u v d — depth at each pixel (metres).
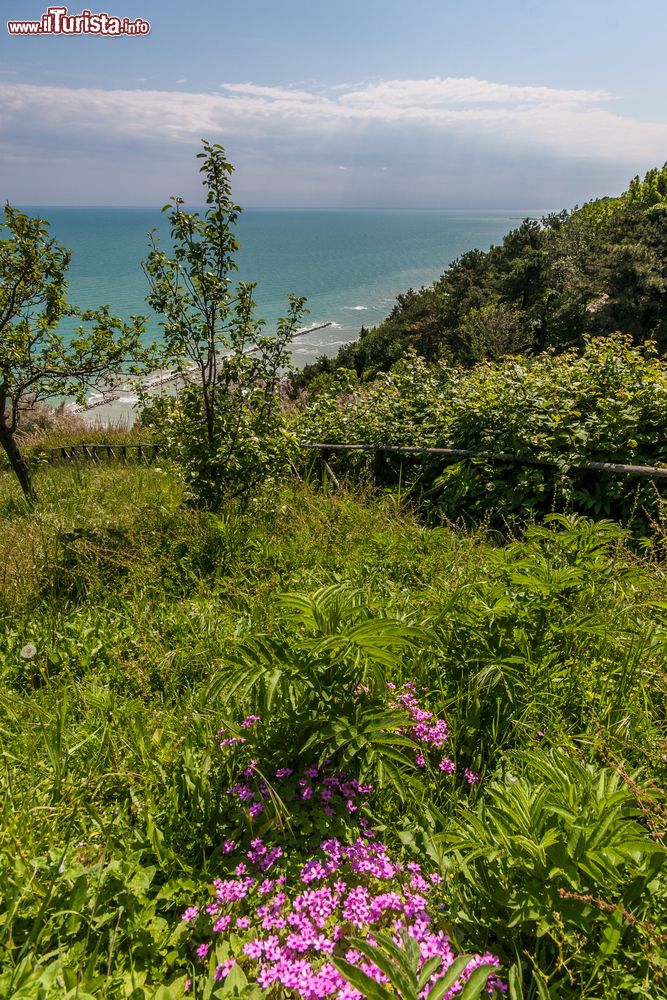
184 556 4.97
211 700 2.76
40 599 4.43
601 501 5.82
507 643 2.90
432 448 7.48
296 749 2.31
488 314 51.53
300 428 9.62
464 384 8.57
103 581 4.67
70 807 2.29
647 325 47.69
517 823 1.79
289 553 4.80
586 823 1.72
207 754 2.53
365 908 1.78
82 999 1.52
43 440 16.98
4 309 7.12
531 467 6.41
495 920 1.73
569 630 2.87
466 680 2.80
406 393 9.63
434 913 1.80
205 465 5.97
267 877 2.01
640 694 2.79
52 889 1.93
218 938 1.81
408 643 2.29
